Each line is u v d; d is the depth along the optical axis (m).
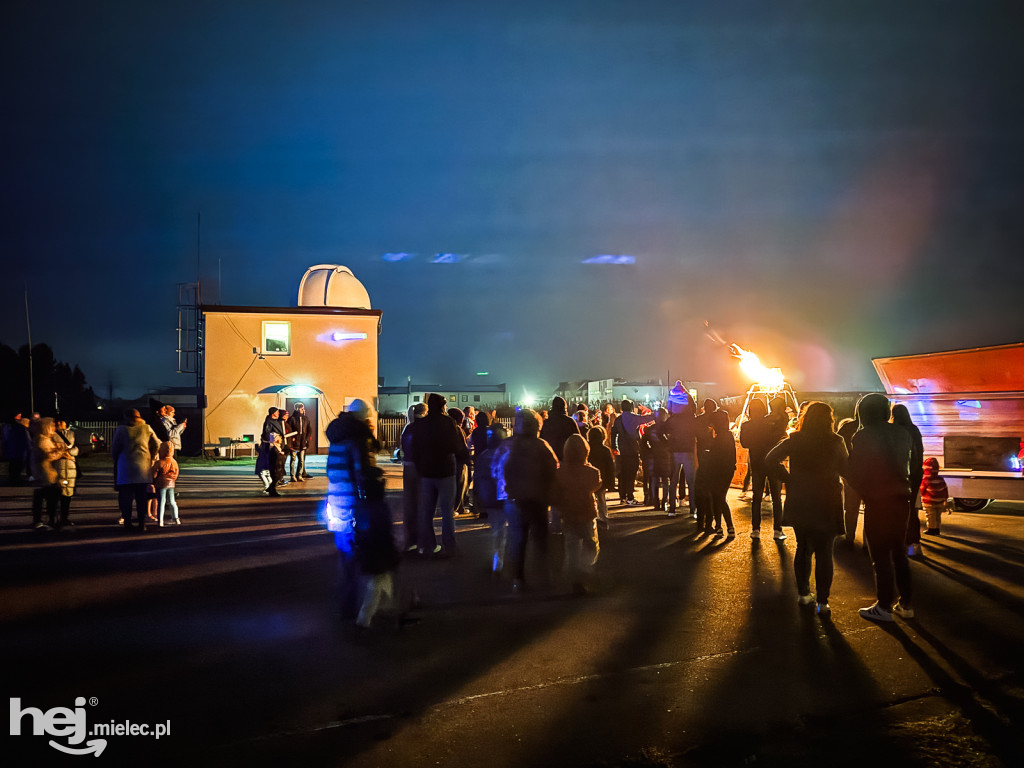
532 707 3.96
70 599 6.16
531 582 6.75
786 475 6.45
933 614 5.68
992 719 3.87
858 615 5.66
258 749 3.48
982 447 10.95
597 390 64.75
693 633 5.22
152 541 8.88
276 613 5.73
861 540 9.08
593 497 6.51
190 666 4.57
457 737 3.61
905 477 5.48
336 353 29.06
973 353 10.95
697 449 9.55
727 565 7.51
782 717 3.86
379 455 29.22
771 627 5.36
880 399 5.62
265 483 13.95
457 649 4.88
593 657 4.72
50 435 9.73
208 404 28.11
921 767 3.39
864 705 4.02
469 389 70.94
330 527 5.41
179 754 3.44
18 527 10.01
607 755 3.45
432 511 7.96
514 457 6.50
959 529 9.51
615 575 7.05
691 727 3.73
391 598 5.51
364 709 3.93
